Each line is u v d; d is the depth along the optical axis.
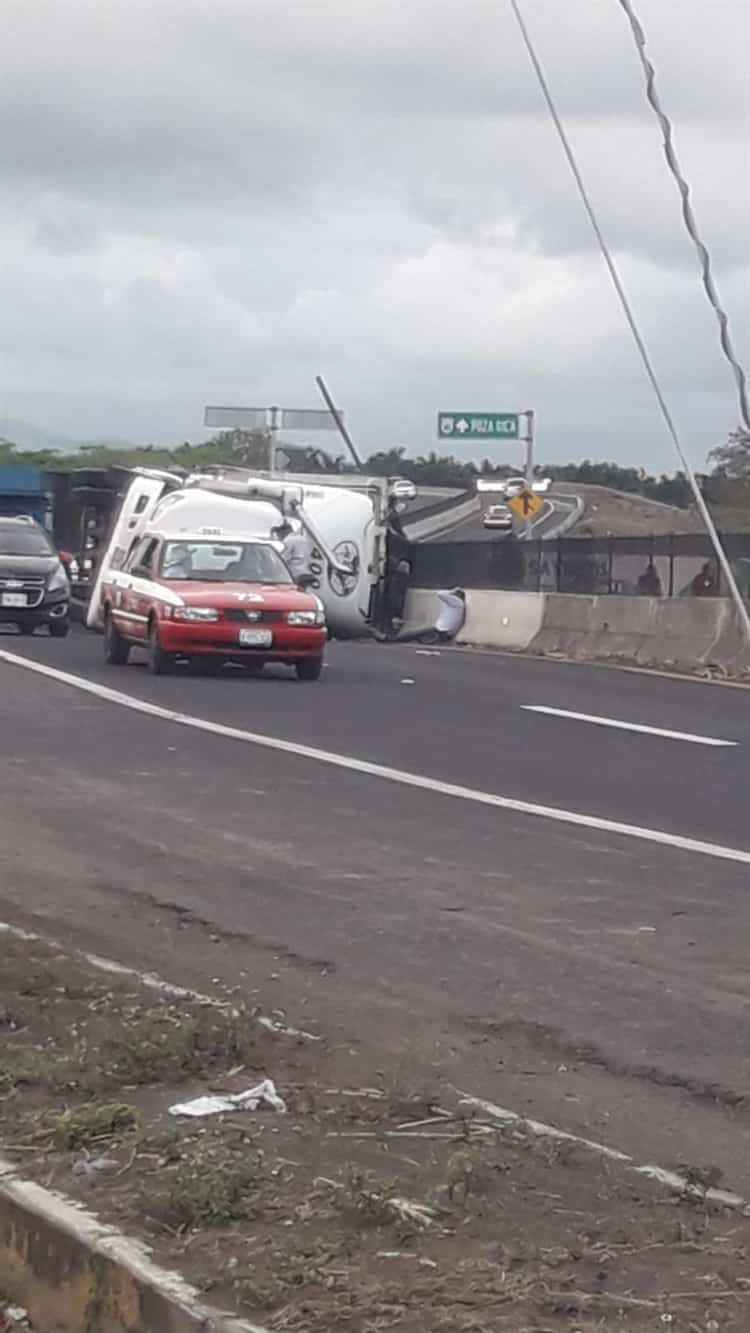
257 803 14.82
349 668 26.77
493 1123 6.75
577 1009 8.87
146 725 19.47
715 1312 4.94
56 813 14.15
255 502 31.19
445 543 39.09
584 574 34.59
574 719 21.09
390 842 13.23
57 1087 6.95
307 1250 5.32
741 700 23.66
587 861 12.66
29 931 10.20
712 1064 8.00
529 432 53.19
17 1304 5.61
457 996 9.07
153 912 10.86
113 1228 5.53
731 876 12.24
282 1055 7.66
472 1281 5.12
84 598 36.56
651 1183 6.20
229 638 24.00
